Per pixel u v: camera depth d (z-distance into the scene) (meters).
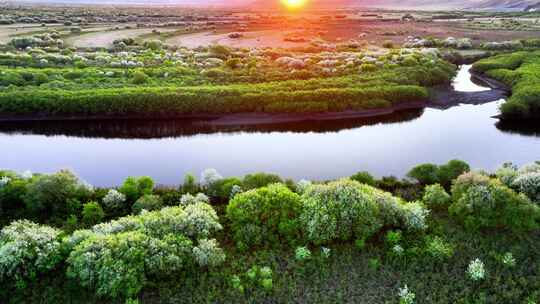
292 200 22.50
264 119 47.00
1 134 44.59
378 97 50.38
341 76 59.97
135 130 45.88
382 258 20.53
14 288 18.23
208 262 19.44
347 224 21.22
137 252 18.39
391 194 25.89
